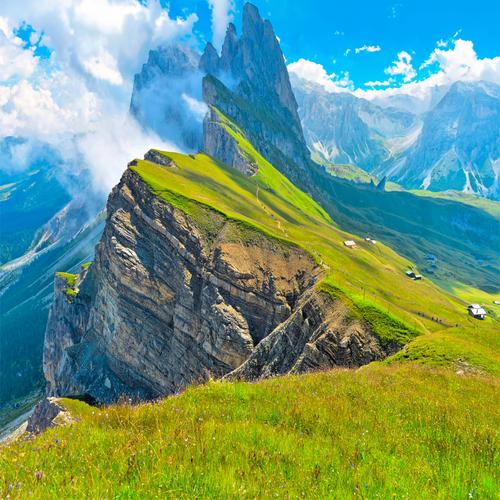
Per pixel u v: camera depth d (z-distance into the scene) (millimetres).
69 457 9164
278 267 123188
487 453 10727
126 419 12586
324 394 15930
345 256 155500
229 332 112438
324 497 7438
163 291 127062
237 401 14594
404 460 9773
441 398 17828
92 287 181750
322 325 81312
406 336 73812
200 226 129375
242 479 7855
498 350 45125
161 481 7594
